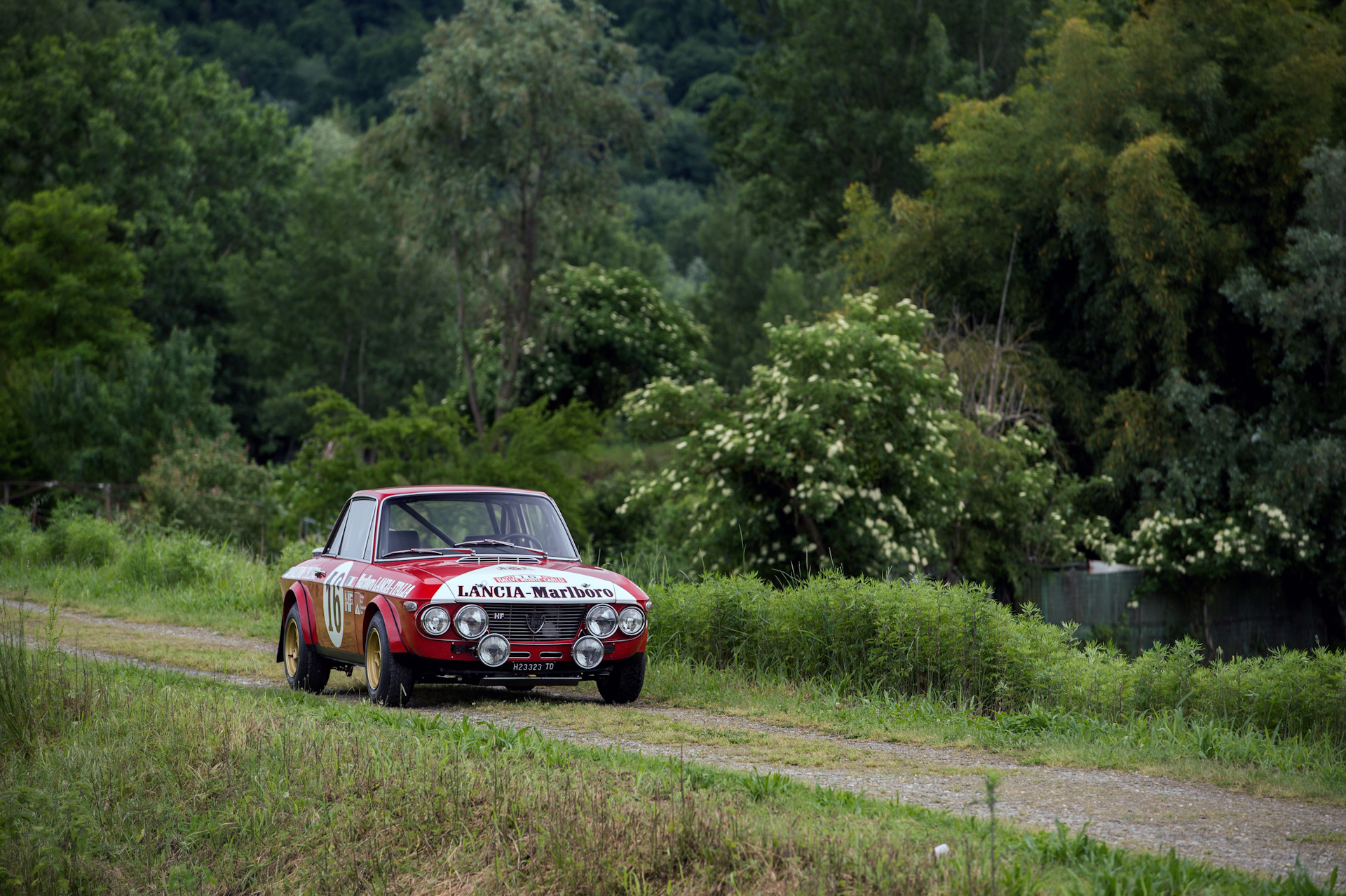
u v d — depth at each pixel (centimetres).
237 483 4741
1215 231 4241
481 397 7306
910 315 3494
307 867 1004
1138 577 4038
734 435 3130
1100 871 841
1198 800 1138
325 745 1218
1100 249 4375
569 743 1289
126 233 9881
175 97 11438
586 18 6281
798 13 8069
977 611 1764
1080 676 1731
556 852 930
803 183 8275
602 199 6538
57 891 991
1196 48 4347
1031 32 7700
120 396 6047
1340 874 902
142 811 1113
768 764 1293
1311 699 1589
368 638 1655
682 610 2048
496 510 1812
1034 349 4478
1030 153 4612
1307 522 3962
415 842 1012
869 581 1972
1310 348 4016
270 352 10888
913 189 7888
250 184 11875
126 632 2477
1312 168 4047
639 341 7481
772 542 3247
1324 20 4594
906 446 3184
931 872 826
